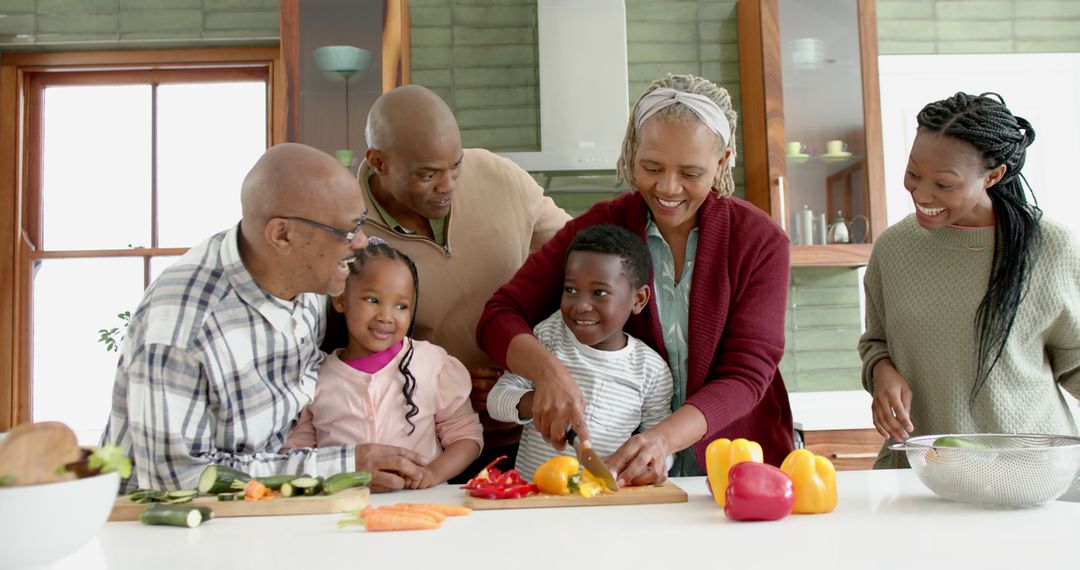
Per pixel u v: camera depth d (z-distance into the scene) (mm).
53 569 828
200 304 1286
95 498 793
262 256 1300
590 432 1503
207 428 1292
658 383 1554
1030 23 3758
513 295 1596
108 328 3588
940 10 3746
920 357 1671
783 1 3359
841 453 3141
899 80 3746
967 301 1605
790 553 846
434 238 1798
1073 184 3758
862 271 3652
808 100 3344
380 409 1543
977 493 1039
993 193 1566
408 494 1298
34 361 3553
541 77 3203
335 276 1326
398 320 1566
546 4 3217
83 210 3641
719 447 1110
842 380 3623
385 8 3166
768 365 1458
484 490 1146
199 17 3521
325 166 1274
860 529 952
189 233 3664
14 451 767
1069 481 1032
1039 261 1567
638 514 1064
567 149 3184
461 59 3543
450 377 1613
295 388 1431
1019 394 1601
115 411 1346
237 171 3678
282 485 1143
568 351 1551
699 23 3625
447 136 1599
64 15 3518
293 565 828
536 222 1927
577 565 809
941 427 1655
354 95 3135
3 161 3537
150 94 3678
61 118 3652
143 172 3664
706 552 855
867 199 3332
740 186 3588
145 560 860
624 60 3213
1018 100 3781
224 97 3693
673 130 1395
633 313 1580
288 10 3139
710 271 1512
